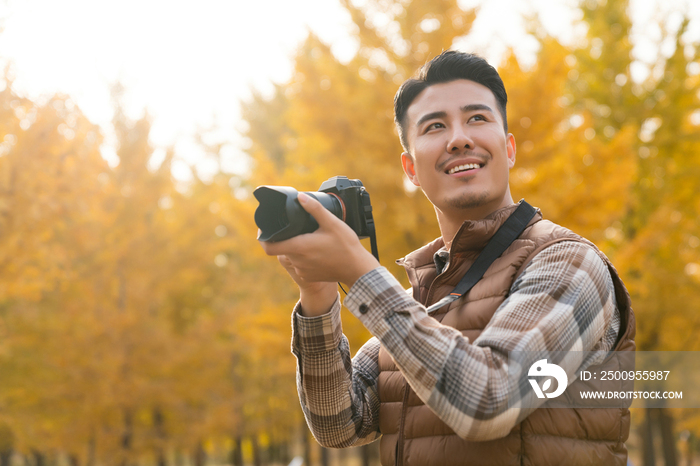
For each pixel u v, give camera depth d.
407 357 0.75
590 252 0.88
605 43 8.64
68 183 6.33
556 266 0.85
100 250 9.62
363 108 5.85
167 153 10.70
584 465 0.82
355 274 0.80
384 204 5.77
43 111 5.93
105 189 8.57
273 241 0.77
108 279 9.97
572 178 6.01
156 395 9.77
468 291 0.97
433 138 1.05
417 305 0.79
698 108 8.55
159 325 10.42
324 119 5.97
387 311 0.77
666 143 8.41
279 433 15.91
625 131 6.32
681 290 7.94
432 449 0.89
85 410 9.26
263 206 0.79
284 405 12.34
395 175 5.65
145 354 9.59
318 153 6.38
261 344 6.86
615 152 6.17
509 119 5.61
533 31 8.91
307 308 1.00
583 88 8.77
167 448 10.12
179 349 10.03
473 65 1.08
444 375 0.74
